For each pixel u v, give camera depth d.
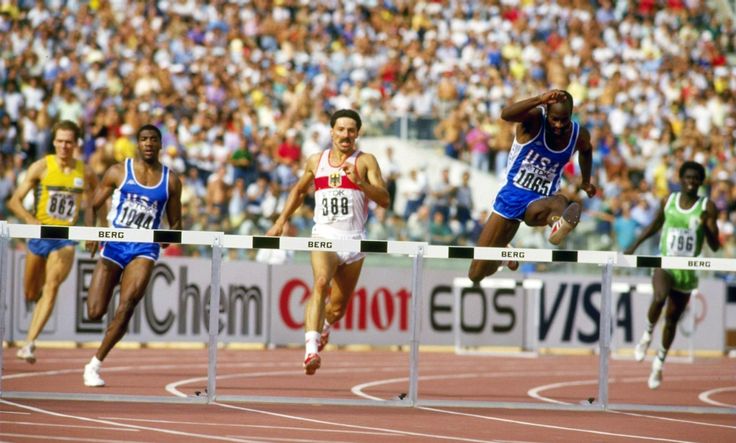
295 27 86.12
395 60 84.25
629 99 86.88
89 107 70.19
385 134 74.38
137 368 39.94
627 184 76.88
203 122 71.38
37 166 36.09
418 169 71.50
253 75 78.69
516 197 28.88
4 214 59.09
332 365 45.94
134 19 81.00
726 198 77.75
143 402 27.39
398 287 59.16
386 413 26.72
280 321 56.78
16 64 72.56
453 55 88.50
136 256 30.47
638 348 38.19
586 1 95.62
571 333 61.34
